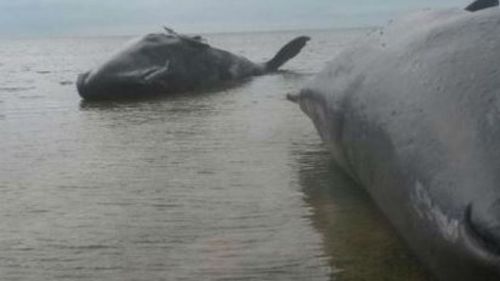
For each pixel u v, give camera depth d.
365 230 4.39
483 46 3.45
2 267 3.97
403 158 3.35
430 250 3.03
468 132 3.02
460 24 3.78
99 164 6.58
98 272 3.85
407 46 4.02
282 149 7.00
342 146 4.60
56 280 3.76
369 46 4.74
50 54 57.25
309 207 4.95
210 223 4.65
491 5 5.75
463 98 3.18
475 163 2.87
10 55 56.41
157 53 13.41
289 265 3.87
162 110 10.46
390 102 3.73
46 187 5.75
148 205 5.12
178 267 3.89
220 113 9.80
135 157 6.85
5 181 6.01
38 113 10.66
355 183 5.49
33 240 4.41
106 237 4.43
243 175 5.95
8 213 5.03
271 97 11.66
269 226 4.55
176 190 5.53
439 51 3.65
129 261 4.00
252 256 4.02
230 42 82.44
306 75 16.53
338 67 5.03
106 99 12.48
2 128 9.12
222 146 7.26
